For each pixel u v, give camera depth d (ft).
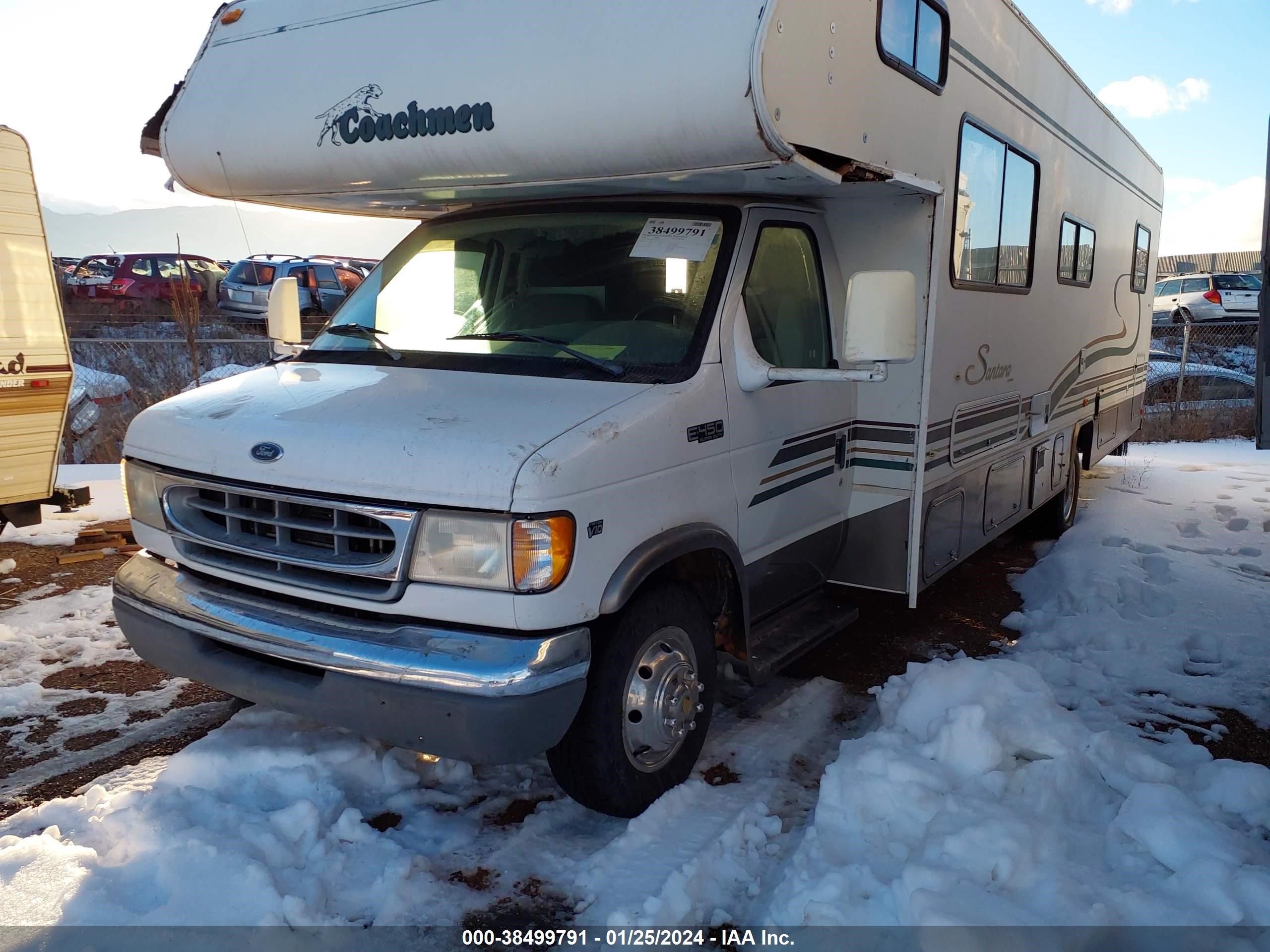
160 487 11.37
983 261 16.69
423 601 9.61
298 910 9.03
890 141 12.73
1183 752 12.43
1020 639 17.78
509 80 11.46
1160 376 49.83
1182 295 68.13
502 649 9.34
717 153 10.62
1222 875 9.21
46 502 21.25
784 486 13.19
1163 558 21.33
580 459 9.58
